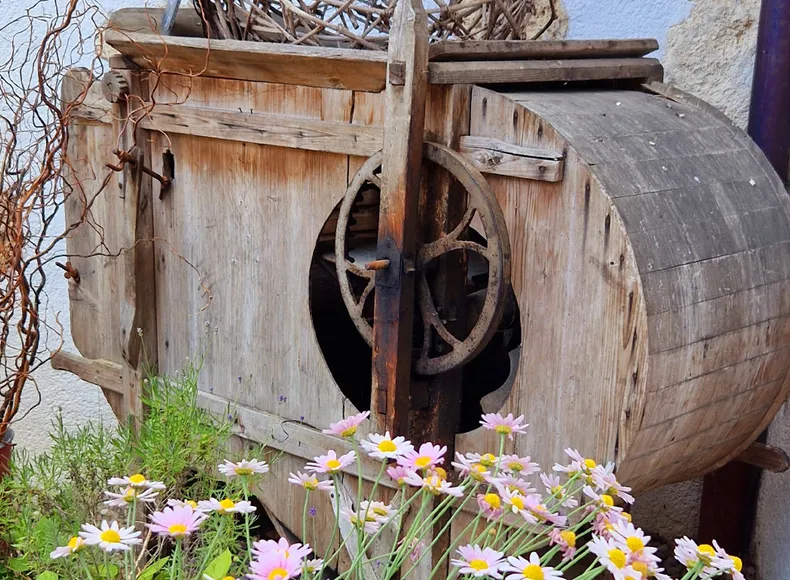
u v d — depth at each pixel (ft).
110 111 10.28
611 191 7.09
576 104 7.95
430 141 7.80
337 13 8.32
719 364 7.66
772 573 10.75
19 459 9.43
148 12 9.92
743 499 10.93
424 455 5.99
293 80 8.69
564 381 7.51
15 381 10.07
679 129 8.29
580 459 6.40
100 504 8.50
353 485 9.00
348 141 8.39
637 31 11.17
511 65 7.92
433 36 10.07
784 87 9.90
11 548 8.50
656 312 7.00
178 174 9.91
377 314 7.84
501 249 7.36
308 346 9.18
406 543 5.96
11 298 9.95
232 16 8.94
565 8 11.33
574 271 7.31
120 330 10.54
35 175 13.17
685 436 7.78
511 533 7.97
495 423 6.43
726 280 7.62
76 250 11.09
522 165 7.37
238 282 9.62
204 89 9.44
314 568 5.84
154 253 10.28
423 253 7.87
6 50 13.58
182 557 6.74
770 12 9.87
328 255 9.73
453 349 7.85
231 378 9.87
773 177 8.55
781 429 10.33
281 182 9.08
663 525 11.85
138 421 10.37
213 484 8.68
